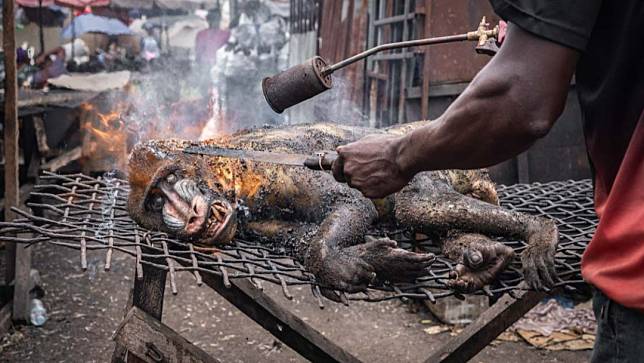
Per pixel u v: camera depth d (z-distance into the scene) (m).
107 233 2.31
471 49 5.02
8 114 4.08
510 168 5.07
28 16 10.12
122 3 11.32
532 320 4.28
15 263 4.17
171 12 12.78
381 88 5.70
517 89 1.18
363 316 4.45
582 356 3.89
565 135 4.88
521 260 2.21
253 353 3.96
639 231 1.27
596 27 1.25
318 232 2.28
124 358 2.87
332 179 2.52
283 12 11.16
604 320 1.38
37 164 5.86
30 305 4.25
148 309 2.47
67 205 2.57
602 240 1.35
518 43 1.20
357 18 6.07
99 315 4.37
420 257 2.09
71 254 5.45
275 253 2.46
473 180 2.81
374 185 1.54
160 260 2.39
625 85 1.25
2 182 5.77
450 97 5.11
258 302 2.84
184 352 2.35
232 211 2.38
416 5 4.97
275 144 2.63
